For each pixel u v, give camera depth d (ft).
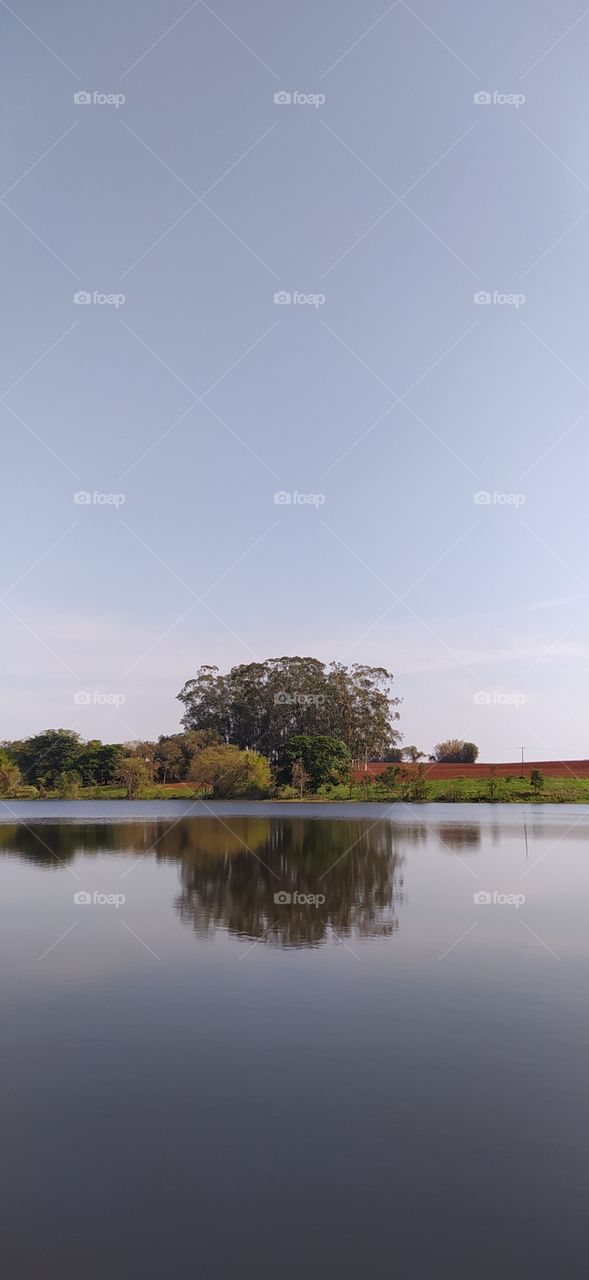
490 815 167.63
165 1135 21.84
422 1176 19.71
